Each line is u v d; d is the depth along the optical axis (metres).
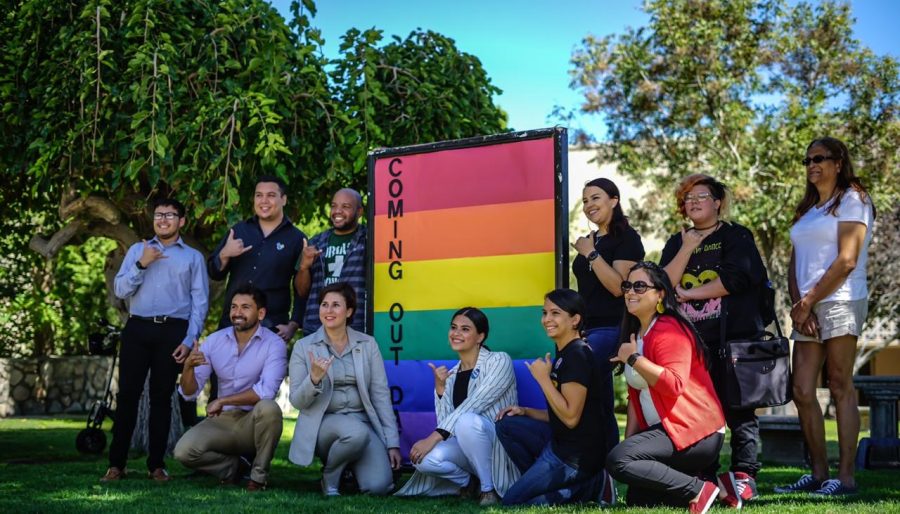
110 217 7.52
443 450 4.79
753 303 4.66
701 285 4.72
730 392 4.44
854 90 14.43
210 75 7.30
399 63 8.02
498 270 5.33
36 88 7.00
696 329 4.53
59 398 16.09
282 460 7.29
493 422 4.76
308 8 7.66
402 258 5.62
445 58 8.31
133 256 5.77
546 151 5.25
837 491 4.68
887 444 6.93
